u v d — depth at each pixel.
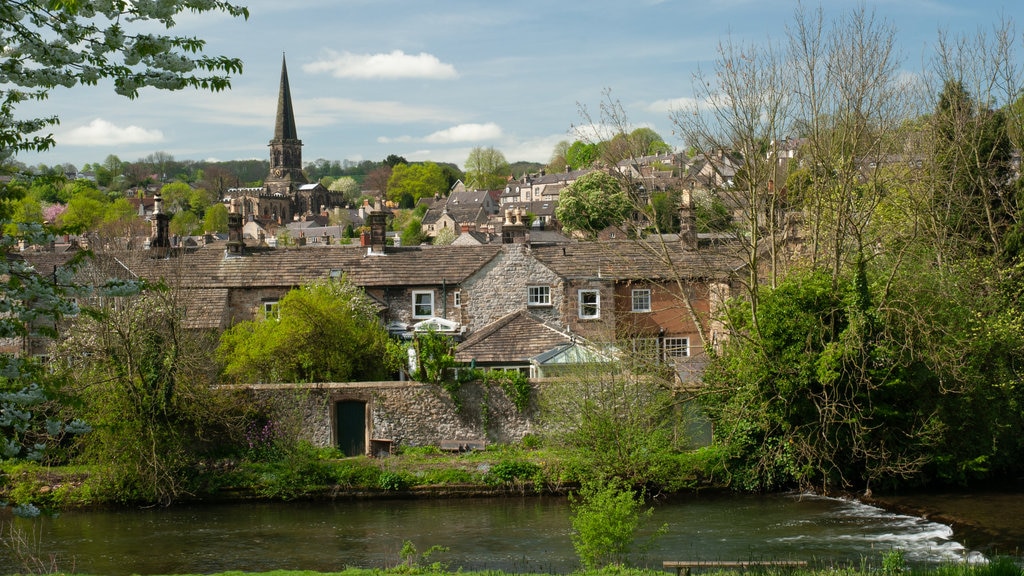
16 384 13.23
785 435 33.91
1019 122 44.88
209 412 34.88
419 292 48.72
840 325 34.09
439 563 22.92
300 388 37.12
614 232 89.25
